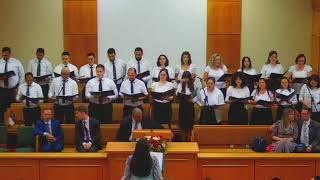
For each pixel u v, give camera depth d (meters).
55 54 14.55
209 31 14.50
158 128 9.73
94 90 11.27
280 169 8.66
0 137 10.50
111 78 12.59
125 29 14.06
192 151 8.40
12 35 14.48
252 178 8.66
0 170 8.65
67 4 14.41
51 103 12.04
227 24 14.50
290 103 11.17
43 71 12.80
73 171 8.65
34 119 11.50
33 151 9.93
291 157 8.62
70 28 14.46
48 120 9.94
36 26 14.46
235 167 8.63
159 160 7.41
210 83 11.07
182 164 8.45
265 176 8.66
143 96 11.09
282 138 10.04
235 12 14.48
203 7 14.01
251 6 14.52
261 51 14.60
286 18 14.59
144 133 8.54
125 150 8.40
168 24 14.05
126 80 11.28
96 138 9.79
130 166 6.75
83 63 14.54
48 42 14.51
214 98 11.10
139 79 11.53
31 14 14.44
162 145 8.21
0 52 14.49
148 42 14.09
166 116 11.10
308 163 8.65
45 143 9.85
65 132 10.41
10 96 12.54
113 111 11.86
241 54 14.59
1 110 12.49
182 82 11.21
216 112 11.27
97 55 14.29
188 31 14.07
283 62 14.54
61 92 11.33
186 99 11.17
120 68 12.66
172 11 14.02
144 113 11.13
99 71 11.27
